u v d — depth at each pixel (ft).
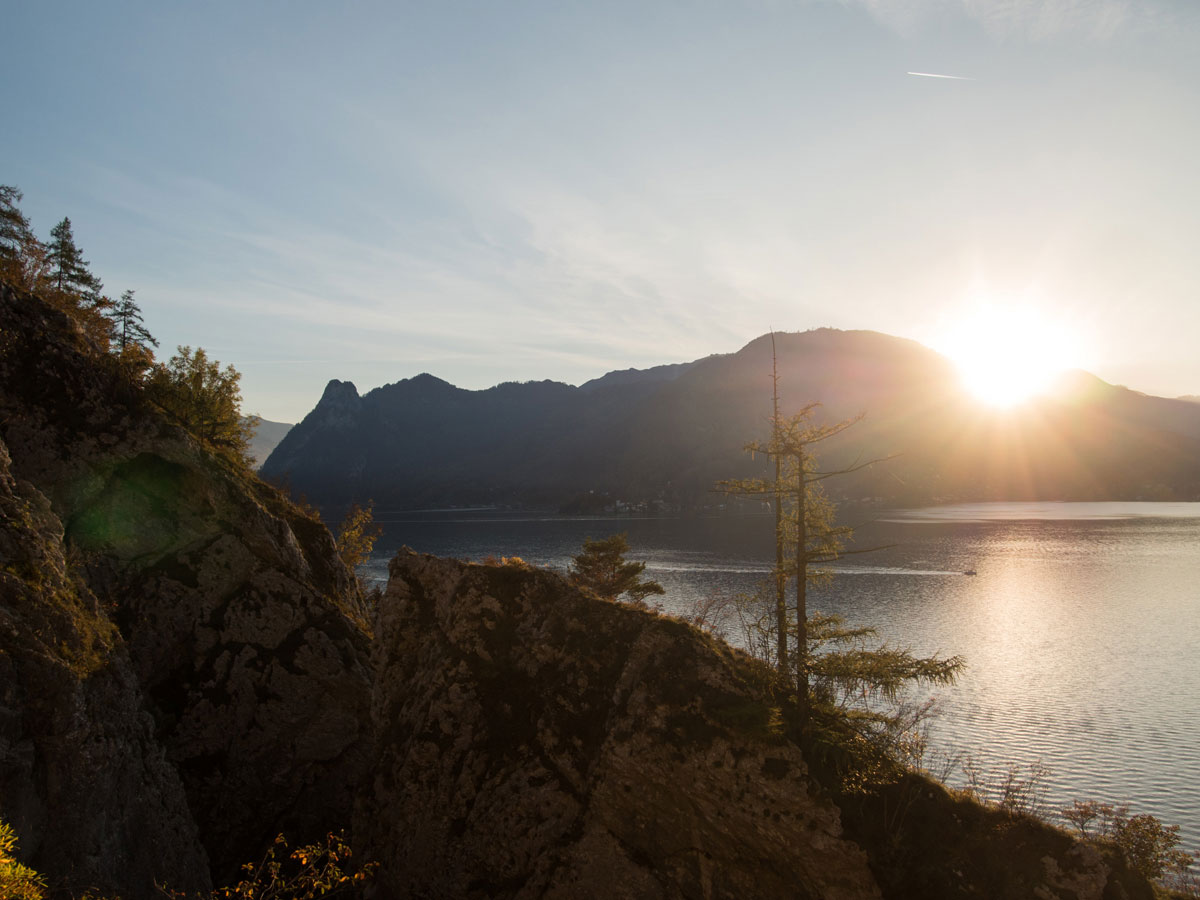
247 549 116.88
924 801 63.36
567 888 64.69
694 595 350.02
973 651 256.32
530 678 76.33
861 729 66.28
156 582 106.22
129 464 110.73
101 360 118.11
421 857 72.02
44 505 85.05
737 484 76.18
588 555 165.27
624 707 69.67
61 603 76.54
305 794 108.58
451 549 605.31
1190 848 125.39
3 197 145.48
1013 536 634.84
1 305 107.65
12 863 47.91
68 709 68.44
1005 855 59.52
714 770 63.93
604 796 67.00
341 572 140.87
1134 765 159.33
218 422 151.12
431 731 76.28
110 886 68.80
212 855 98.37
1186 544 556.10
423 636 84.53
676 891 62.80
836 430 71.31
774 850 61.57
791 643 84.79
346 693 114.11
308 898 65.26
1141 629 284.82
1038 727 182.60
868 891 58.70
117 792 73.87
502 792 70.49
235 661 108.27
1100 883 58.03
